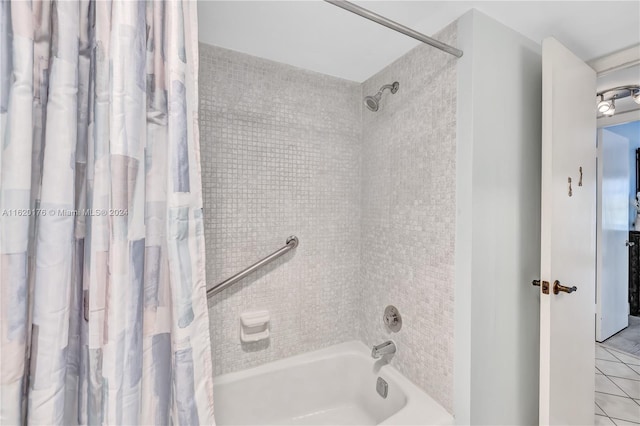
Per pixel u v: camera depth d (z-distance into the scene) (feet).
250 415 4.86
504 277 4.08
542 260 3.93
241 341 4.97
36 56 1.84
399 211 4.94
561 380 4.08
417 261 4.55
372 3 3.70
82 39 2.02
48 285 1.78
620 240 9.84
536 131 4.45
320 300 5.65
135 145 1.98
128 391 1.92
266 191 5.10
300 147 5.40
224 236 4.78
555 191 3.96
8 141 1.67
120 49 1.94
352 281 5.96
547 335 3.84
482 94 3.80
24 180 1.72
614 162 9.55
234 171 4.84
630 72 5.60
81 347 2.02
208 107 4.64
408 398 4.30
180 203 2.12
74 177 1.90
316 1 3.73
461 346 3.81
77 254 2.03
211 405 2.23
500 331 4.05
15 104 1.68
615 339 9.17
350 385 5.54
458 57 3.88
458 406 3.84
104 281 1.94
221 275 4.77
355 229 5.98
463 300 3.78
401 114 4.91
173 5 2.16
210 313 4.73
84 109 2.02
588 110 4.74
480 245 3.80
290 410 5.14
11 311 1.69
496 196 3.97
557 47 3.96
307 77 5.44
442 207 4.10
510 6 3.70
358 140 5.97
